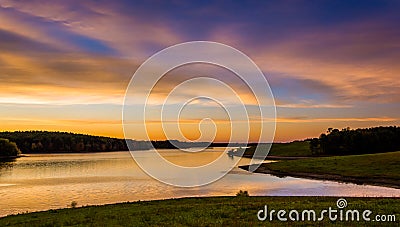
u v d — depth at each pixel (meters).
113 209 28.34
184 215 22.86
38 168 105.06
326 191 52.69
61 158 164.62
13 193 52.34
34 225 22.72
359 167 84.81
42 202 44.00
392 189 56.34
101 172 87.75
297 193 49.94
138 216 23.55
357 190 55.06
